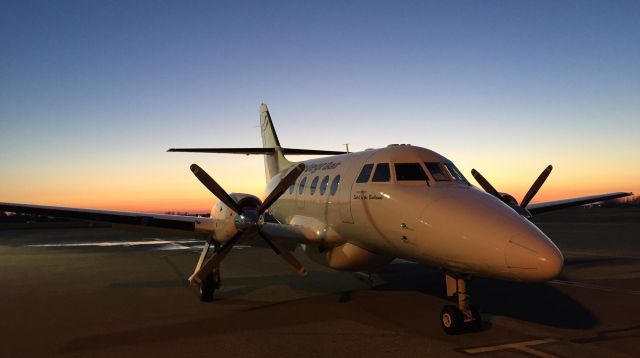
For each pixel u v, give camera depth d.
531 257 4.94
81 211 8.31
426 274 11.44
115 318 7.17
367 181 7.38
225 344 5.77
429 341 5.83
